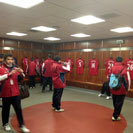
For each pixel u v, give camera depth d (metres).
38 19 4.09
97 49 7.54
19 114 2.90
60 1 2.78
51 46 10.05
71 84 8.53
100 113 4.39
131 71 6.19
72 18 3.90
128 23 4.31
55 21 4.26
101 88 6.83
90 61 7.70
